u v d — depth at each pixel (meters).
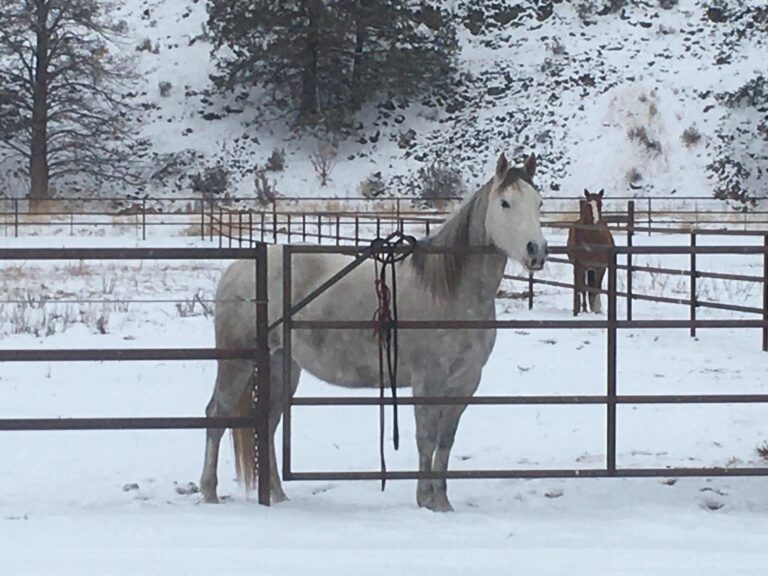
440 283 9.94
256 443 10.07
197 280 26.16
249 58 54.94
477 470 10.48
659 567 8.48
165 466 11.20
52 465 11.16
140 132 53.81
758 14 57.75
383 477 9.95
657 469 10.14
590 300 19.53
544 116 52.66
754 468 10.10
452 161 51.09
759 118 50.66
